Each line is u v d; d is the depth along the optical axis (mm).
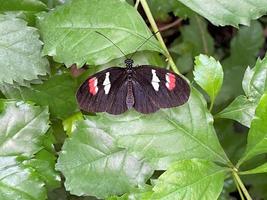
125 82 434
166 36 651
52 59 472
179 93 427
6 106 442
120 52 439
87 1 449
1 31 446
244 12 461
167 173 404
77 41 442
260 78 451
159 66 467
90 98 434
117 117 431
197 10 460
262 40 655
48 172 448
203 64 436
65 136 490
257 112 406
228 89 612
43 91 472
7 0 467
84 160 446
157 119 430
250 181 599
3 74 442
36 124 445
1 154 437
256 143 417
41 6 473
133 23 448
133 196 431
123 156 448
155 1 549
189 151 430
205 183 411
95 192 444
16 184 434
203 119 433
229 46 704
